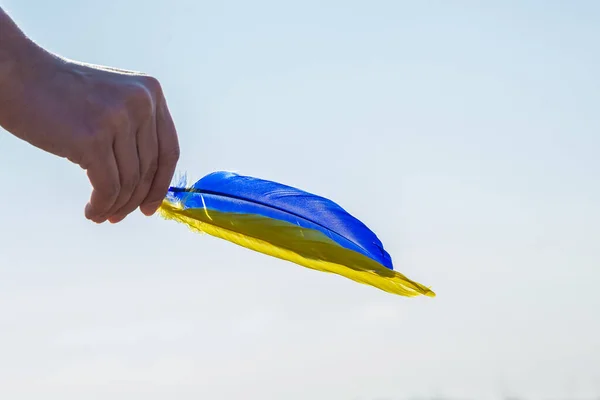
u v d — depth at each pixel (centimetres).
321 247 155
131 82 112
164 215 157
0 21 105
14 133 109
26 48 107
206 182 159
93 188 114
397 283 158
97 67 112
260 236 154
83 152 109
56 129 108
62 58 111
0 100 107
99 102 109
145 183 119
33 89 107
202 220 155
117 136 110
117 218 121
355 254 155
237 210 156
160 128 117
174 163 120
